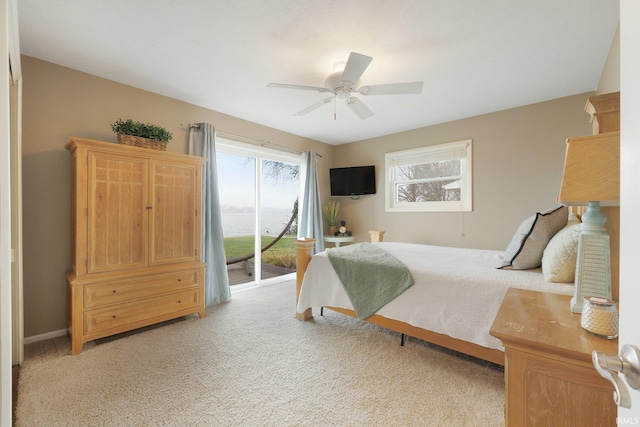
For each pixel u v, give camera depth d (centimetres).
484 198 376
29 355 221
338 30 206
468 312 191
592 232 120
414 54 235
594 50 228
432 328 205
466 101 333
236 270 416
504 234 361
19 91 206
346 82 221
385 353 226
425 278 214
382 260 248
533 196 340
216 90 307
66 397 171
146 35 212
